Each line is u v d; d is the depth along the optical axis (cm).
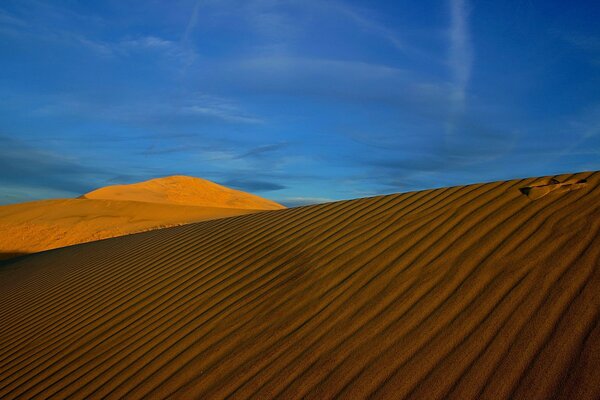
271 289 578
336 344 417
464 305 416
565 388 296
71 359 553
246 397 378
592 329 338
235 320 523
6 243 2936
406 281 491
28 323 747
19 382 527
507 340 355
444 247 540
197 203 7006
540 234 496
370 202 857
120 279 843
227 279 663
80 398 453
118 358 516
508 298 405
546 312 372
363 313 456
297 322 477
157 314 612
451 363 348
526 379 313
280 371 401
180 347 498
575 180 628
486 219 579
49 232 3116
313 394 358
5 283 1182
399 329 411
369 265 557
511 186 680
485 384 319
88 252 1291
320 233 745
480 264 476
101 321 651
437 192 779
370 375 362
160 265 853
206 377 425
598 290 377
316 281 560
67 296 842
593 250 434
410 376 347
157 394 421
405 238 602
